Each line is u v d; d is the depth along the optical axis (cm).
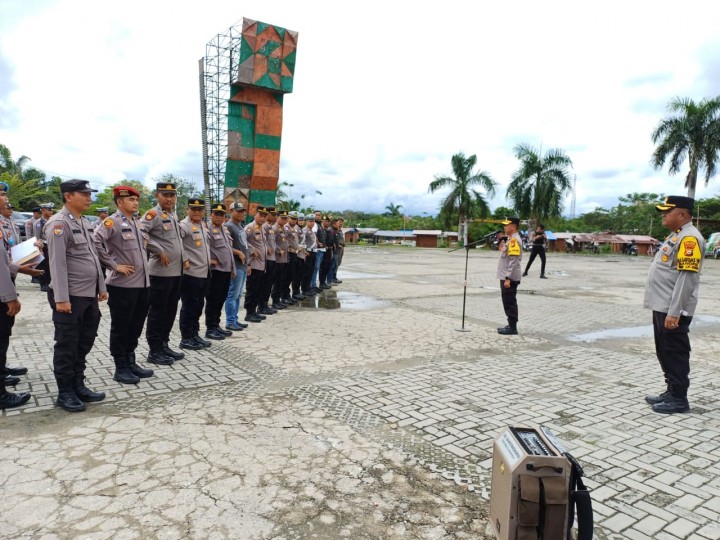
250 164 1298
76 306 421
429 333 766
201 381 503
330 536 261
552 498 214
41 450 346
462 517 282
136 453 344
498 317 924
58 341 416
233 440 369
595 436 396
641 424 421
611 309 1054
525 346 701
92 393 443
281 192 4347
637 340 759
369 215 8575
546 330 818
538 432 253
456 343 705
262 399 457
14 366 536
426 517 281
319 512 282
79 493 293
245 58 1199
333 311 946
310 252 1139
